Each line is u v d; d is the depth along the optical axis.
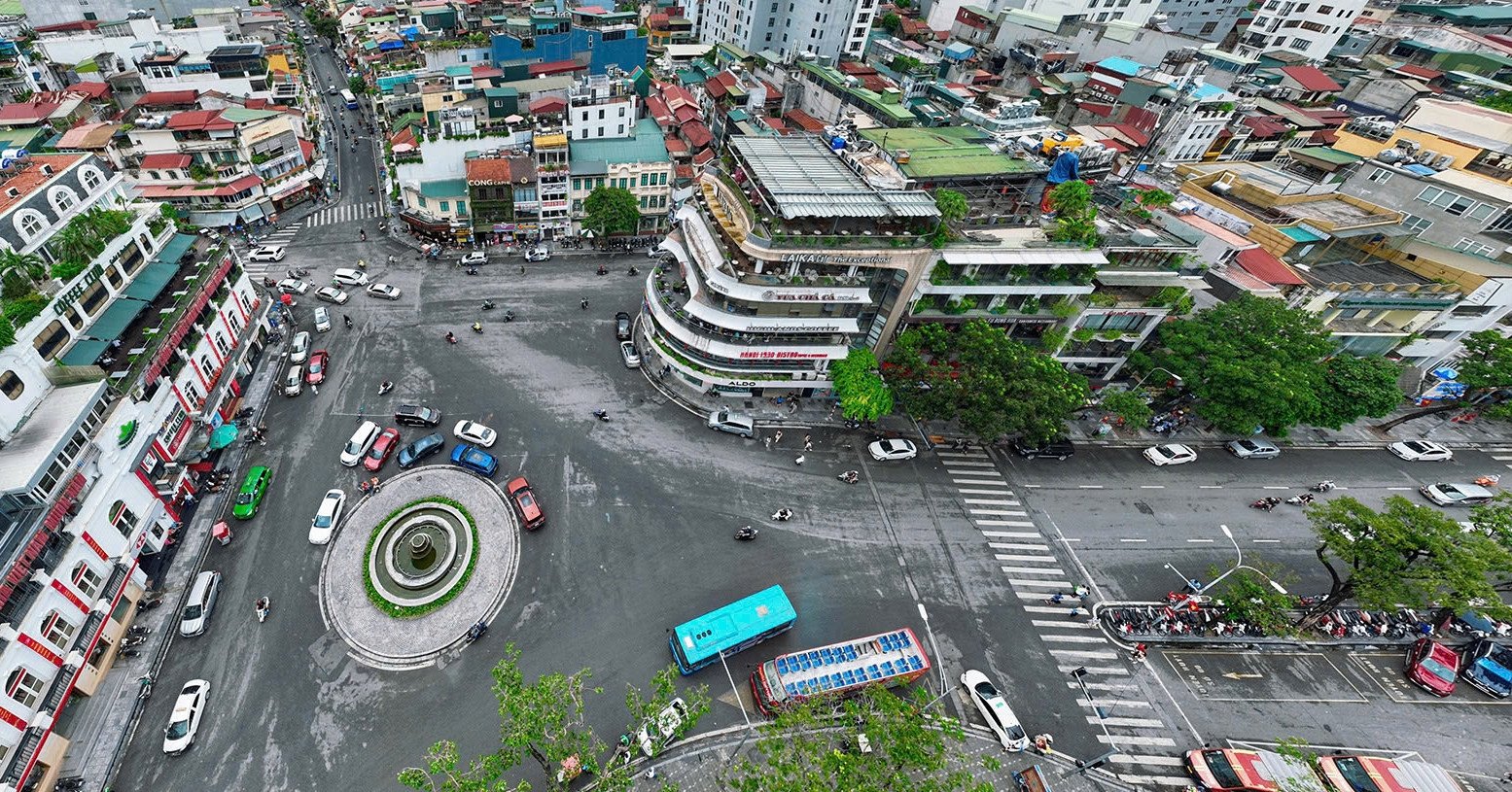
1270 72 108.31
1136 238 54.09
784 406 60.59
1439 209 62.06
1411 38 121.00
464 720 37.53
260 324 59.94
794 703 37.00
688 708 37.34
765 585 45.69
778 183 46.66
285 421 53.97
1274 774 35.91
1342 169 77.81
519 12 127.25
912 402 52.12
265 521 46.25
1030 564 48.66
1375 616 46.03
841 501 52.06
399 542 46.41
